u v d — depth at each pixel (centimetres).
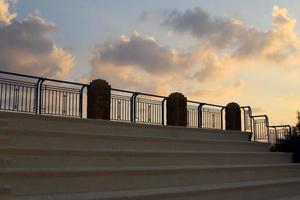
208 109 1983
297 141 1942
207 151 1428
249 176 1405
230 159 1445
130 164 1098
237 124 2075
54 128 1200
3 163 870
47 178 848
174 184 1105
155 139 1310
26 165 909
